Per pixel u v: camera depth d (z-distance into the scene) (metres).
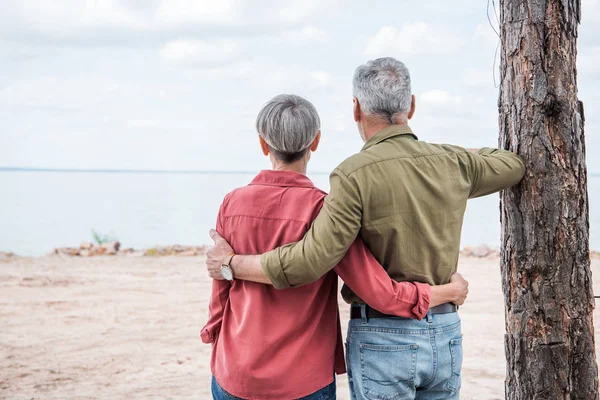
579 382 2.87
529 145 2.82
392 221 2.36
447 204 2.45
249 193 2.51
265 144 2.55
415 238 2.40
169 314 7.81
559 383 2.86
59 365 5.82
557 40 2.81
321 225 2.29
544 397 2.88
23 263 11.75
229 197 2.57
